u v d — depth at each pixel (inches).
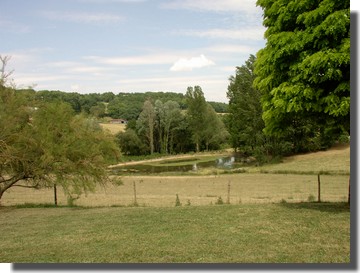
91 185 885.2
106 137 934.4
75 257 338.0
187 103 3469.5
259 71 528.4
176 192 1124.5
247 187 1193.4
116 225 484.7
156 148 3671.3
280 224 433.4
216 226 440.5
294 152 2544.3
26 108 839.7
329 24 412.8
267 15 524.7
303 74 444.8
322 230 396.8
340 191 1027.3
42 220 581.6
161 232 424.2
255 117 2359.7
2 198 1058.7
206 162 2632.9
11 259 339.9
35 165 823.7
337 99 434.9
